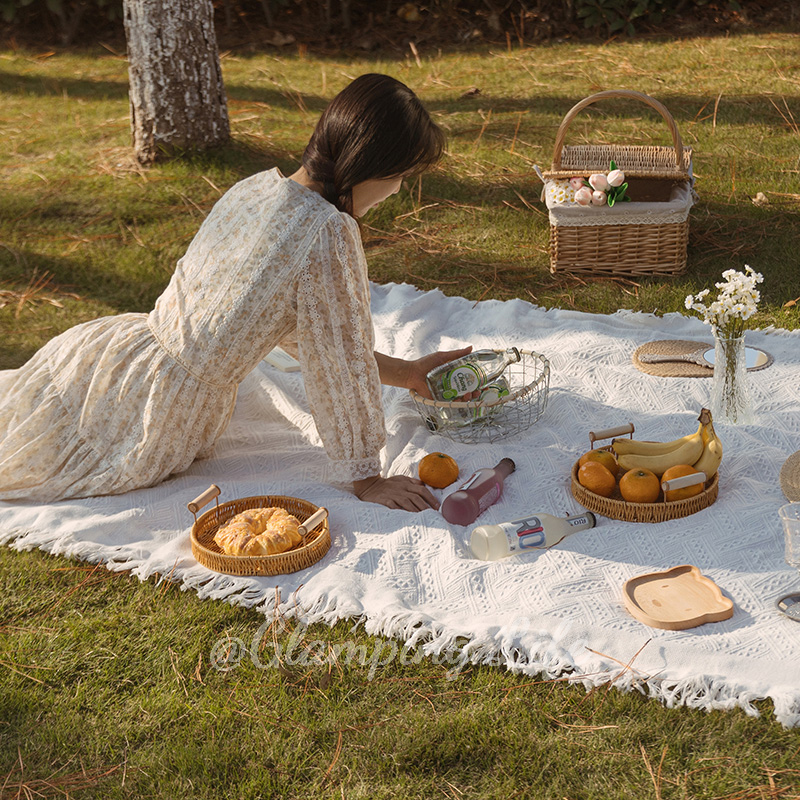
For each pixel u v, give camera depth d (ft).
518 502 9.86
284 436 11.67
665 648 7.60
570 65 28.09
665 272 15.35
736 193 18.15
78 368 10.23
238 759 7.02
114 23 36.27
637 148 16.10
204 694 7.65
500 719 7.24
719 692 7.23
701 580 8.38
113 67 31.68
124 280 16.48
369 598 8.47
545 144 21.61
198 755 7.05
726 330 10.44
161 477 10.37
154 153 21.27
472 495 9.52
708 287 14.94
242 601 8.63
